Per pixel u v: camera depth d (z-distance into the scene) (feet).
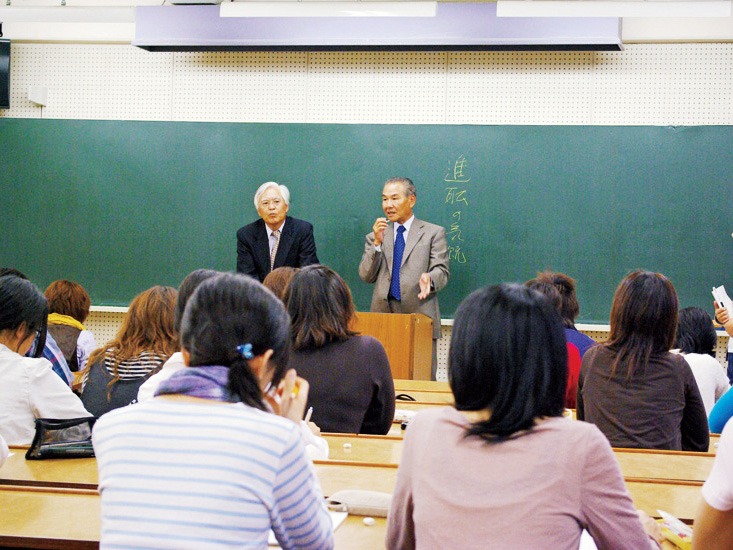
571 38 17.30
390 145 18.90
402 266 17.26
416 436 4.48
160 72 19.81
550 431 4.24
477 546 4.06
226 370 4.29
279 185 18.13
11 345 7.89
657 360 8.00
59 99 20.03
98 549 5.12
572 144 18.39
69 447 6.97
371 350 8.18
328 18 17.93
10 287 7.79
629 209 18.28
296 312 8.17
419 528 4.23
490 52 18.94
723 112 18.26
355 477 6.56
